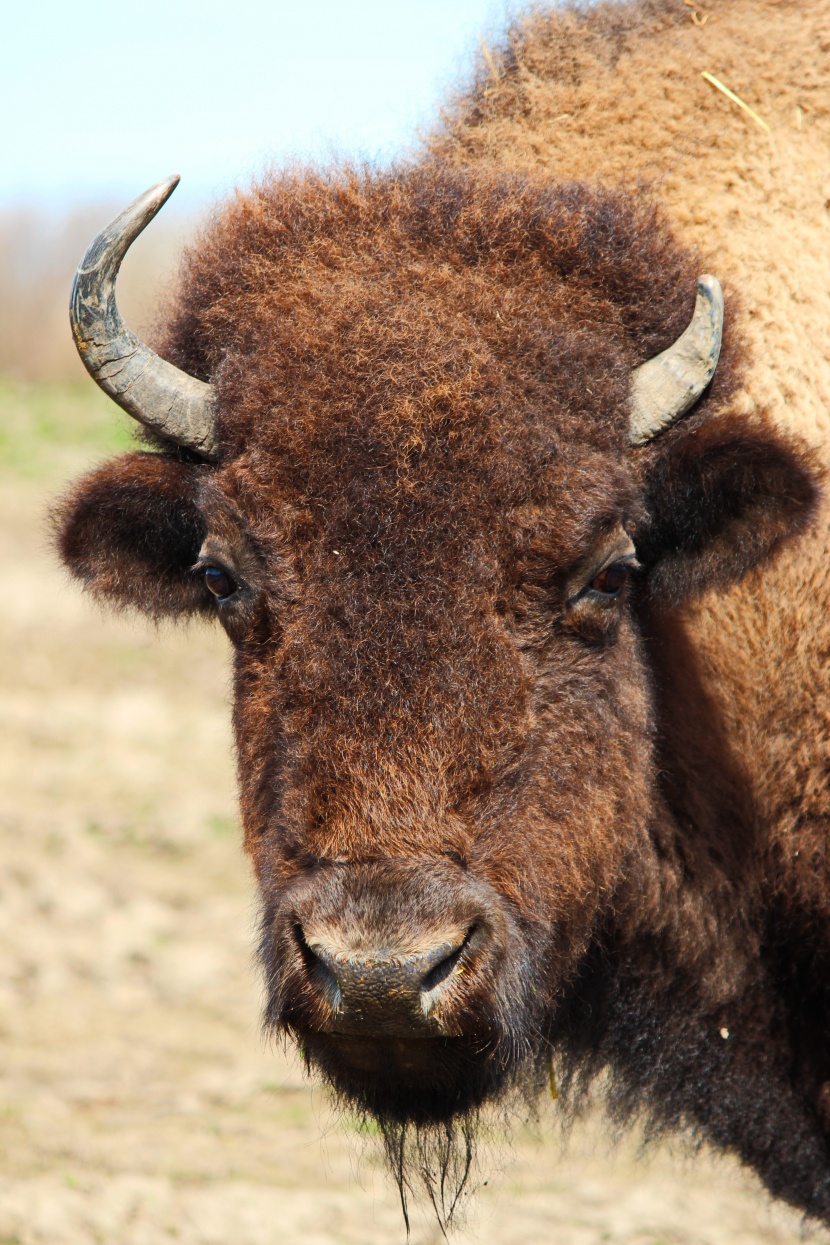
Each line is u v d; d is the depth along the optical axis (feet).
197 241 59.16
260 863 49.62
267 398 48.93
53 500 60.08
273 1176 83.20
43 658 194.49
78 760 157.38
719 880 60.39
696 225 63.16
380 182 56.18
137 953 112.78
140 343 52.90
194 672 193.57
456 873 44.45
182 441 53.01
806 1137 62.54
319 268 52.47
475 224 53.36
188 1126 89.15
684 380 52.24
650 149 65.36
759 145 64.44
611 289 53.47
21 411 366.63
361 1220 78.38
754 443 52.16
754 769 60.44
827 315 61.36
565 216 54.13
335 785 44.73
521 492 46.98
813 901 59.72
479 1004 44.70
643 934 60.29
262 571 48.44
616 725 52.08
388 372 47.70
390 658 44.75
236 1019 104.47
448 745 44.96
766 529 53.42
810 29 66.74
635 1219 79.66
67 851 131.34
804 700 59.21
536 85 68.69
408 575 45.32
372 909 43.24
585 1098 68.23
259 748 49.19
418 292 50.44
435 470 46.39
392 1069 46.55
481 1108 57.21
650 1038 62.90
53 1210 76.64
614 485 48.98
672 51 68.23
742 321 58.95
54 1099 91.35
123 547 57.41
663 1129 65.51
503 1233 77.71
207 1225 76.59
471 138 67.00
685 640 59.52
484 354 48.39
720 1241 77.30
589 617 49.19
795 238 62.64
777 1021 61.77
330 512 46.47
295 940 45.62
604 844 51.83
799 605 59.00
